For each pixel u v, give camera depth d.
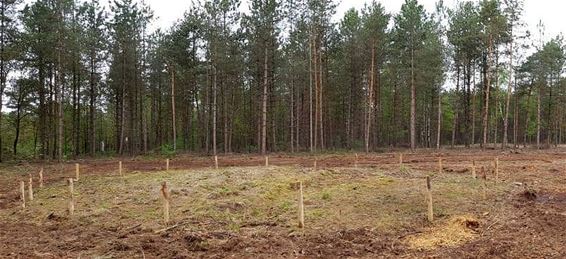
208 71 40.22
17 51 30.67
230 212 13.08
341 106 53.56
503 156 30.45
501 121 69.31
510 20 37.09
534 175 19.48
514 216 12.35
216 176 17.75
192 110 53.31
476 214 12.53
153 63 43.03
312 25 37.44
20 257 9.70
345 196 14.65
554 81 49.12
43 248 10.45
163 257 9.54
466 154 33.31
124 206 14.28
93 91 43.25
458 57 43.19
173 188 16.00
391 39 39.56
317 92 40.75
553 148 46.31
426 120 52.97
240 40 40.16
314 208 13.24
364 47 39.00
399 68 40.97
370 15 37.94
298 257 9.40
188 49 42.44
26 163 31.22
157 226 11.95
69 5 32.47
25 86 36.75
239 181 16.80
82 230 12.01
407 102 54.69
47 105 38.47
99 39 40.25
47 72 37.06
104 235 11.45
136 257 9.59
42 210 14.38
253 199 14.41
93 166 27.92
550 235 10.72
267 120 49.12
